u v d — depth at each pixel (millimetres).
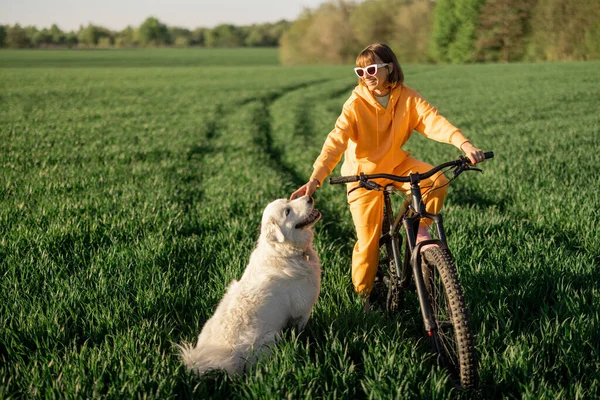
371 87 3646
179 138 14477
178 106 24234
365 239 3947
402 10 80500
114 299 3957
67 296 4039
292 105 24234
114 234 5789
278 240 3316
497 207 7023
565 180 7633
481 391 2863
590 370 2965
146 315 3881
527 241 5176
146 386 2908
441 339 3145
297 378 2900
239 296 3273
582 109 18578
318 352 3268
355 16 85625
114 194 7656
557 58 61188
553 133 12820
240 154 12211
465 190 7922
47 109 22703
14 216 6312
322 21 86250
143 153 11812
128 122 18109
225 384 2938
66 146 12617
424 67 58188
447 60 74250
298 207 3428
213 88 34844
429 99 24469
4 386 2908
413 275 3404
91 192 7762
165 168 10227
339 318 3703
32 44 188750
